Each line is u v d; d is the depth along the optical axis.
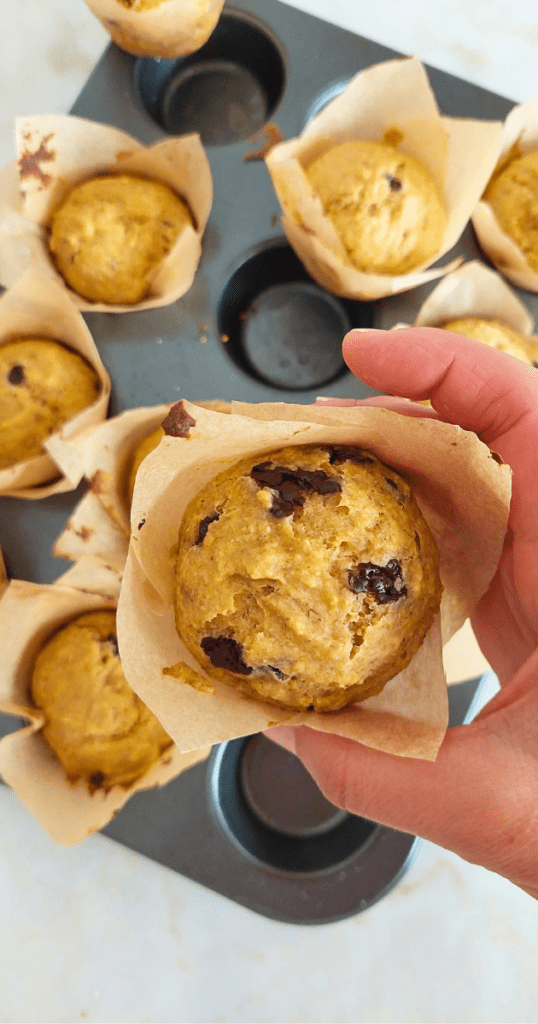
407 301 0.35
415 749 0.22
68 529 0.32
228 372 0.35
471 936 0.35
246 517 0.23
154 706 0.23
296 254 0.36
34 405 0.34
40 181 0.34
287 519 0.23
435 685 0.24
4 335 0.34
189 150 0.33
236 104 0.38
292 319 0.37
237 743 0.34
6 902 0.35
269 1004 0.35
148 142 0.35
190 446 0.22
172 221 0.35
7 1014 0.34
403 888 0.35
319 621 0.23
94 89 0.35
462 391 0.26
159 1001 0.34
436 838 0.24
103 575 0.31
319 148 0.35
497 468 0.22
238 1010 0.35
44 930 0.35
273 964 0.35
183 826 0.32
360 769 0.24
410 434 0.22
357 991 0.35
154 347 0.35
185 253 0.33
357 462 0.24
